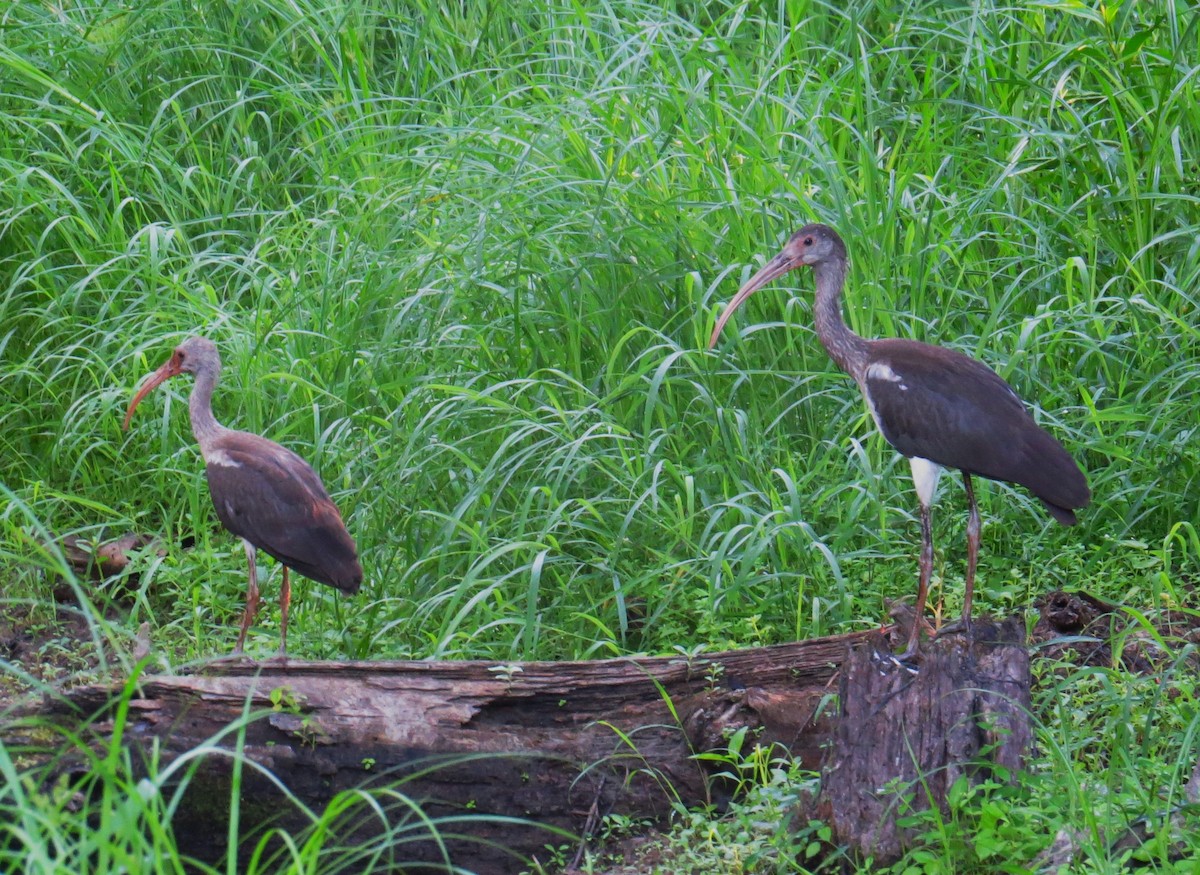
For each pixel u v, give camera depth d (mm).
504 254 13648
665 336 12977
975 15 15227
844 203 13125
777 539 11656
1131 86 14430
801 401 12188
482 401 12594
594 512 11195
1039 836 8016
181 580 12531
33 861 6453
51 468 14125
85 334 14828
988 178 14750
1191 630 10922
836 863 8367
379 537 12250
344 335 13750
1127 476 12062
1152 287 13391
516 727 9352
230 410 14148
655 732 9570
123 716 6500
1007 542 12281
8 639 12297
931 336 12844
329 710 8938
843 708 8711
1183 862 7477
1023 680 8906
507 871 9227
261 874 7270
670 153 14273
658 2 18516
